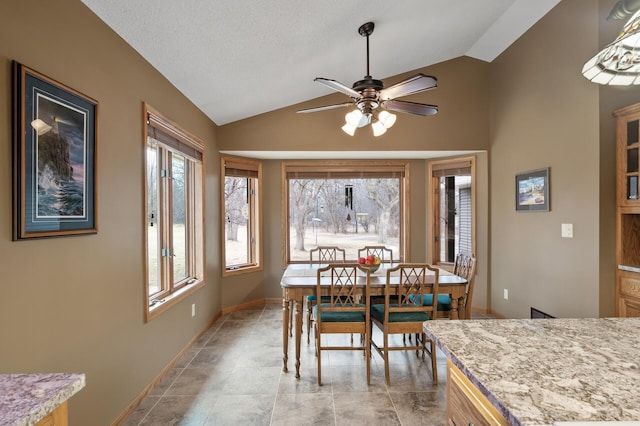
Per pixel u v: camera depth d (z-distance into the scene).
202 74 2.63
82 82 1.62
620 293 2.48
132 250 2.08
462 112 3.92
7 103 1.22
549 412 0.69
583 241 2.65
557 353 0.99
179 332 2.80
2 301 1.21
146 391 2.24
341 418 2.01
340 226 4.59
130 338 2.05
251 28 2.20
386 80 3.85
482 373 0.87
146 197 2.23
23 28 1.29
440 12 2.73
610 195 2.51
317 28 2.42
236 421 1.98
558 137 2.90
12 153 1.24
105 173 1.80
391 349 2.49
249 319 3.82
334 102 3.92
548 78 3.01
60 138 1.46
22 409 0.70
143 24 1.91
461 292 2.61
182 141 2.87
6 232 1.22
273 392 2.29
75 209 1.55
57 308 1.46
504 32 3.34
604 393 0.77
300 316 2.52
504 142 3.66
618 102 2.52
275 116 3.91
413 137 3.94
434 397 2.23
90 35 1.68
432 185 4.40
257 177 4.38
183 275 3.21
